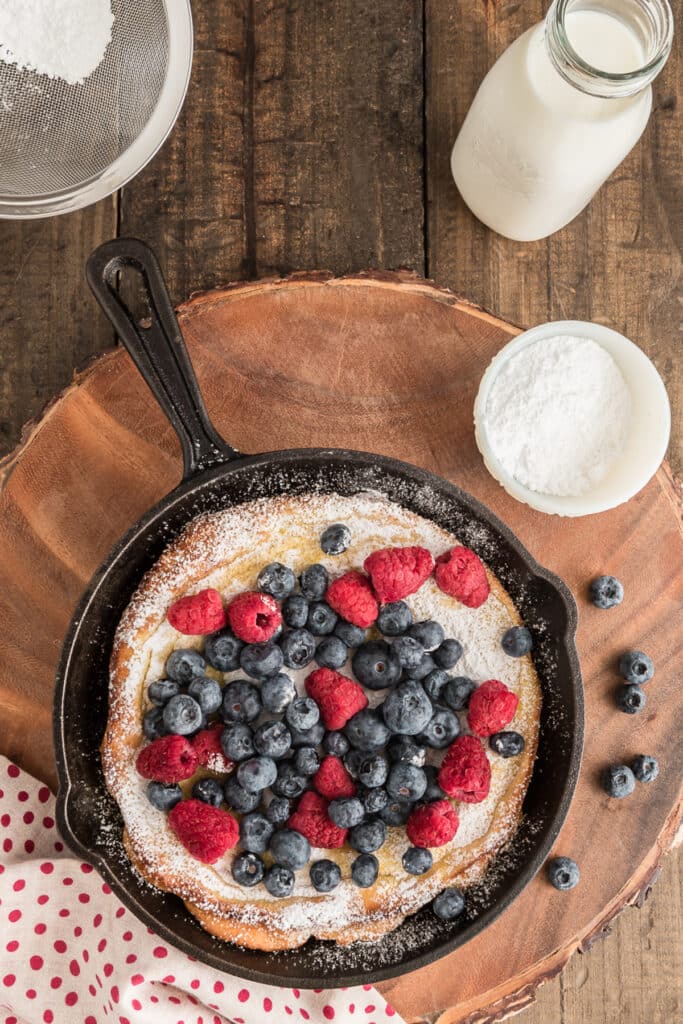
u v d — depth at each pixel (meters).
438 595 0.67
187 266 0.74
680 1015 0.75
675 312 0.75
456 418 0.70
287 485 0.68
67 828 0.62
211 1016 0.68
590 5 0.66
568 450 0.68
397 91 0.75
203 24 0.74
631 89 0.62
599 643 0.70
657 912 0.75
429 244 0.75
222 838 0.62
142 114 0.71
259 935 0.65
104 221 0.74
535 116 0.65
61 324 0.74
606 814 0.69
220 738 0.64
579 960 0.75
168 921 0.65
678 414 0.75
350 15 0.75
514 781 0.66
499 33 0.75
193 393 0.63
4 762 0.68
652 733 0.70
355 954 0.65
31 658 0.68
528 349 0.69
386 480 0.67
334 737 0.64
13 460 0.68
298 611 0.65
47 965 0.68
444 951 0.63
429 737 0.64
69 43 0.70
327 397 0.69
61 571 0.68
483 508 0.64
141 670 0.65
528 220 0.71
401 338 0.70
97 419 0.69
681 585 0.70
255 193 0.74
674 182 0.75
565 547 0.70
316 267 0.74
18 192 0.71
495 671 0.67
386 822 0.65
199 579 0.66
